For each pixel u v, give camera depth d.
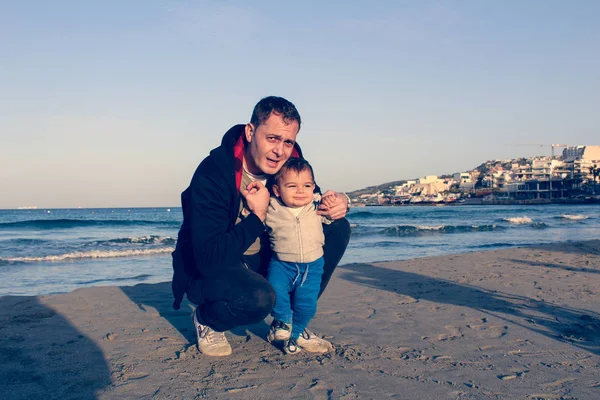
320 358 3.16
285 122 2.76
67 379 2.74
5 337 3.66
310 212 3.02
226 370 2.90
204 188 2.78
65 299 5.32
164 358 3.13
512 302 5.15
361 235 21.44
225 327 3.08
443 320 4.31
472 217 45.47
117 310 4.72
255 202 2.76
